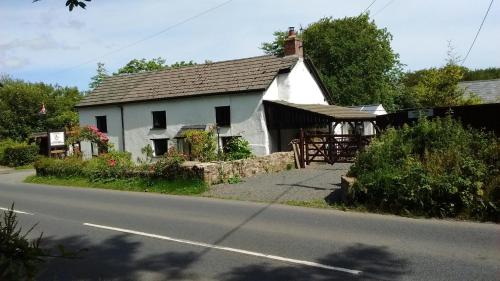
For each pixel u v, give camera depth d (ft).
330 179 50.93
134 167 58.75
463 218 31.50
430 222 30.66
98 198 48.16
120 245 27.45
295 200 40.24
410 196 33.35
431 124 39.34
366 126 115.65
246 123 78.89
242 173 56.24
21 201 48.32
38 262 15.02
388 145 39.01
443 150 36.29
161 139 88.53
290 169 63.72
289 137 81.92
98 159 66.95
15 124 145.18
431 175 33.40
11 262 12.76
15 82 170.19
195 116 84.33
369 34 154.10
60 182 65.36
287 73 81.61
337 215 33.71
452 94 97.14
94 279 21.30
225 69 87.51
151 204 42.45
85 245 27.84
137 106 91.71
